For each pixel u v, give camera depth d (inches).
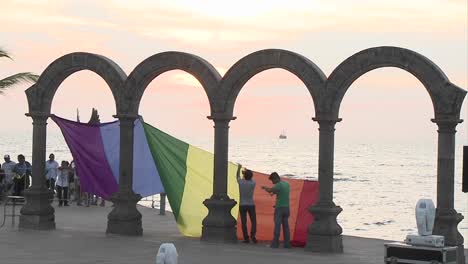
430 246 756.0
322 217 970.1
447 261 751.7
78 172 1130.7
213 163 1053.8
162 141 1078.4
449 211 906.7
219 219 1021.2
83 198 1446.9
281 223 993.5
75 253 914.1
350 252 973.8
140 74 1052.5
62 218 1245.1
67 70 1093.1
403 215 2214.6
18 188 1401.3
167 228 1172.5
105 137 1127.0
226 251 950.4
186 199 1082.1
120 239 1029.8
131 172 1071.6
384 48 934.4
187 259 888.9
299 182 1031.0
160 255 577.9
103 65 1070.4
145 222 1242.6
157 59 1045.2
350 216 2133.4
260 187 1056.2
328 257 925.8
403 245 763.4
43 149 1112.8
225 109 1016.2
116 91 1064.2
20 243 982.4
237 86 1013.8
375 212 2321.6
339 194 3307.1
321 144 973.8
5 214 1162.6
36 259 871.7
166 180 1082.1
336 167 7101.4
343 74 957.2
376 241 1079.6
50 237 1035.9
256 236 1050.7
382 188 3892.7
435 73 909.2
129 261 866.8
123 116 1058.7
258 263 873.5
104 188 1135.0
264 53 992.2
